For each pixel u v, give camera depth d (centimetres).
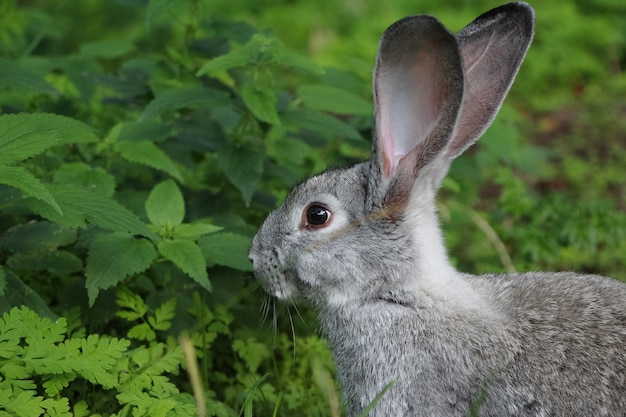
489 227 1271
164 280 1049
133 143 1070
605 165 1672
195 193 1148
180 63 1248
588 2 2178
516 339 847
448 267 902
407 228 877
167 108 1052
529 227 1311
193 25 1285
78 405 848
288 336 1107
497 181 1345
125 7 2009
